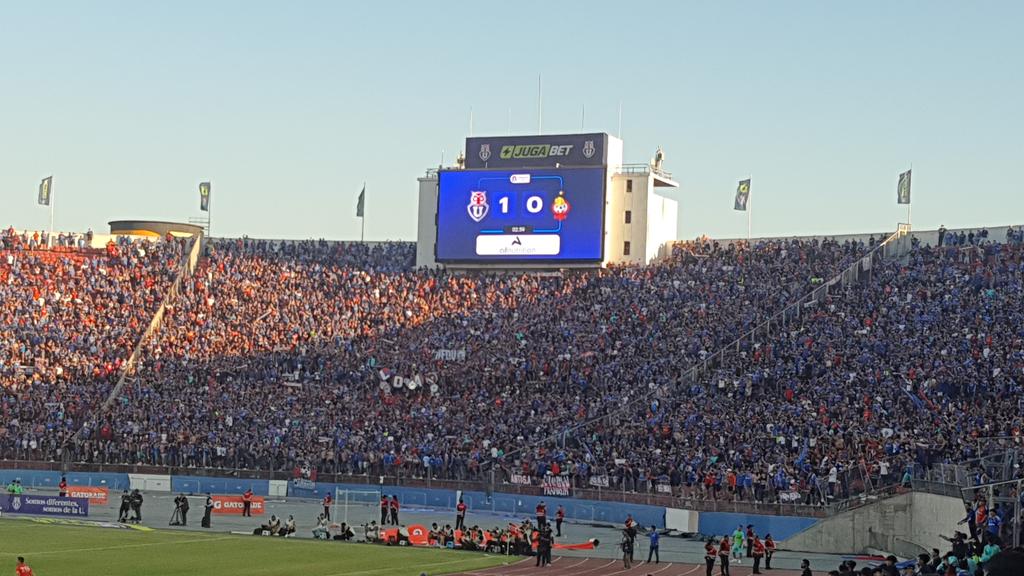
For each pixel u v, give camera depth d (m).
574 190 111.44
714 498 71.69
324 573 51.12
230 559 55.12
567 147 113.38
